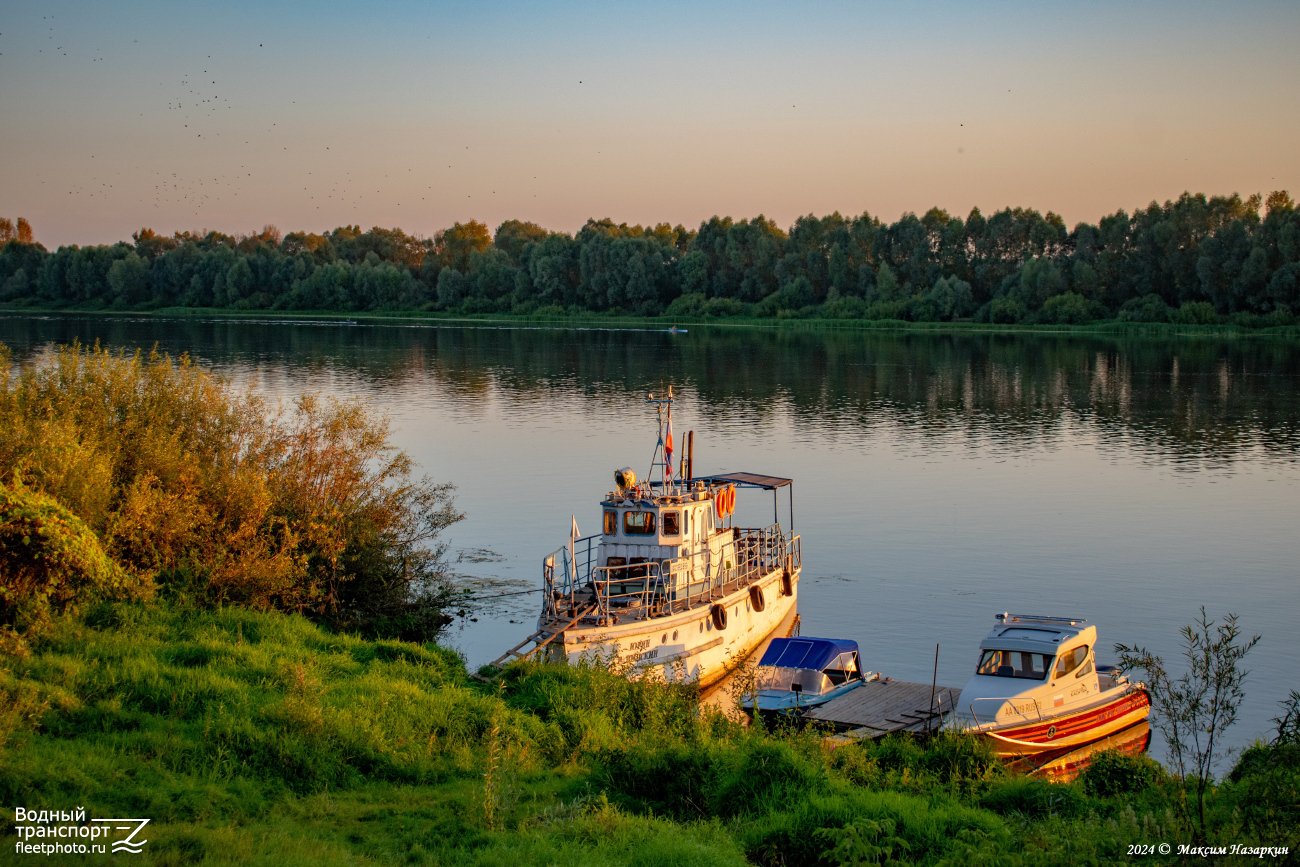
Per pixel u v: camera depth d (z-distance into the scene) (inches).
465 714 910.4
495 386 4128.9
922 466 2642.7
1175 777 861.8
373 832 681.6
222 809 685.9
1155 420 3388.3
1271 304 6471.5
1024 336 6702.8
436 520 1501.0
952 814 742.5
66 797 654.5
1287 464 2679.6
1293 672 1305.4
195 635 1037.8
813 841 680.4
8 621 946.1
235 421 1403.8
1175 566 1775.3
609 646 1181.1
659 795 805.2
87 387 1331.2
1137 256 6929.1
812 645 1247.5
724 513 1504.7
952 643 1421.0
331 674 1003.9
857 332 7258.9
